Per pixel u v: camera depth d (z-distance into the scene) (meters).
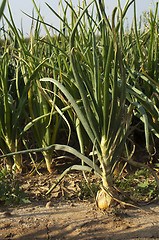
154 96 2.34
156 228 1.42
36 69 1.99
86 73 2.22
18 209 1.73
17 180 2.18
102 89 1.70
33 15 2.41
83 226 1.47
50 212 1.67
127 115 1.83
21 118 2.48
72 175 2.23
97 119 1.64
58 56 1.95
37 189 2.01
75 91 2.23
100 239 1.35
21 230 1.45
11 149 2.30
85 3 2.04
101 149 1.59
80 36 2.34
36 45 2.45
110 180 1.62
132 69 2.34
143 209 1.59
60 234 1.40
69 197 1.89
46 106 2.26
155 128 2.19
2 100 2.32
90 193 1.89
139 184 1.90
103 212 1.62
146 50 2.70
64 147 1.70
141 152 2.56
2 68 2.21
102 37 1.77
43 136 2.29
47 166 2.33
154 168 2.25
